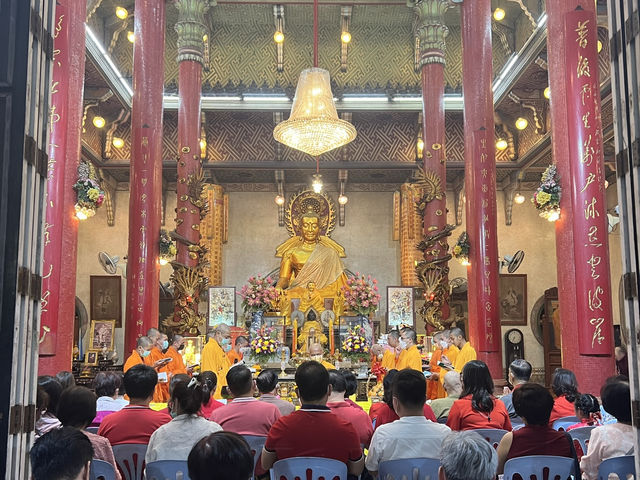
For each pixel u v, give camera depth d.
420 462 3.98
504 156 20.70
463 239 12.97
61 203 8.09
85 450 2.55
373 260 22.28
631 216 3.89
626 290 3.91
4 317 3.66
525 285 21.84
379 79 20.23
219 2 17.88
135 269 12.21
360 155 20.50
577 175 8.53
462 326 21.00
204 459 2.15
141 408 4.80
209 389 5.40
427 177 14.93
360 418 4.98
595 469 4.28
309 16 19.98
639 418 3.72
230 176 21.80
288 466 3.90
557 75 9.04
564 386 5.97
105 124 19.78
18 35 3.89
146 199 12.48
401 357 10.31
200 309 20.97
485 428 4.85
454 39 20.42
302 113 13.24
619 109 4.05
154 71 13.07
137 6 13.23
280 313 16.38
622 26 4.04
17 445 3.65
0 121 3.81
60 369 7.94
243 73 20.19
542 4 16.19
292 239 18.78
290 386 11.39
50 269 7.88
